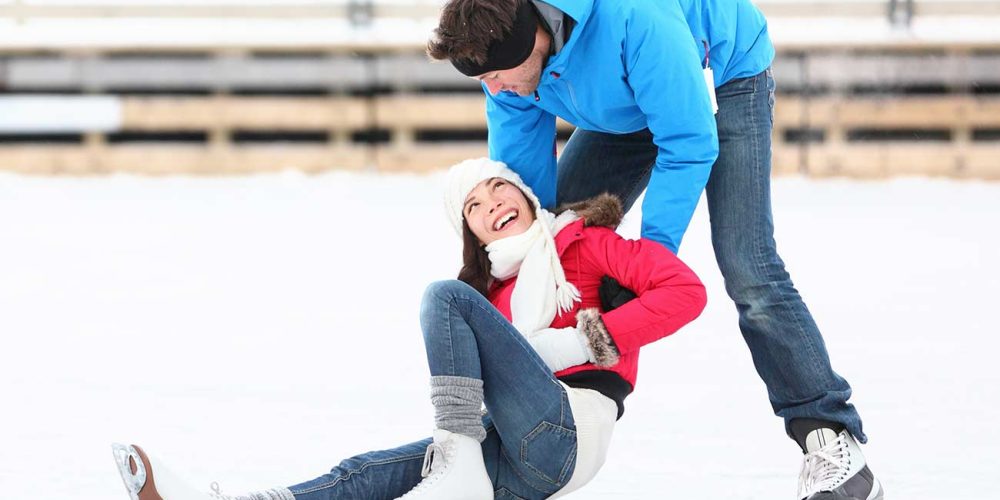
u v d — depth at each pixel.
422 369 13.20
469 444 7.27
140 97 34.31
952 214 26.95
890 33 34.88
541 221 8.02
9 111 34.16
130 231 23.97
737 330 15.30
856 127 34.12
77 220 25.45
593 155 8.97
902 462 9.71
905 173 34.16
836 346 14.27
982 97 33.84
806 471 8.28
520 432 7.36
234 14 36.16
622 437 10.59
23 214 26.27
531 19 7.49
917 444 10.23
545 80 7.88
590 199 8.87
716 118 8.34
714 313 16.42
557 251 8.00
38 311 16.31
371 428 10.82
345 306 16.78
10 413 11.28
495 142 8.73
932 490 8.98
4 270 19.50
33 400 11.77
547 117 8.70
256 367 13.27
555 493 7.61
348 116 34.53
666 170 7.90
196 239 22.95
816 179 34.12
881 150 34.09
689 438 10.55
